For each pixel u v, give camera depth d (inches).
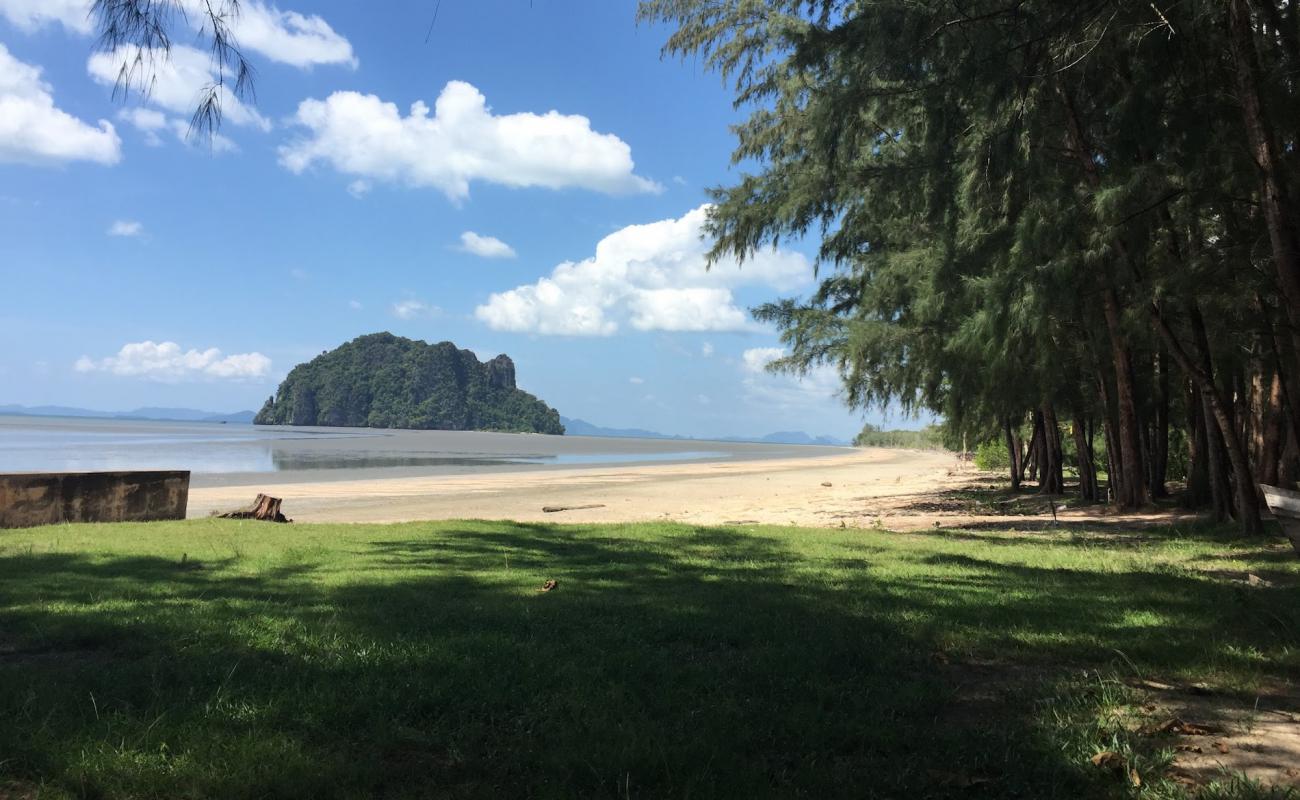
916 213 621.3
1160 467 856.3
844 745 145.9
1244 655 208.1
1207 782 130.6
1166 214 414.6
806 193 709.3
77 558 360.5
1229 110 350.6
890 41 346.0
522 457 2353.6
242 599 267.9
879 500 994.7
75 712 152.9
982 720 161.0
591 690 170.6
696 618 245.0
